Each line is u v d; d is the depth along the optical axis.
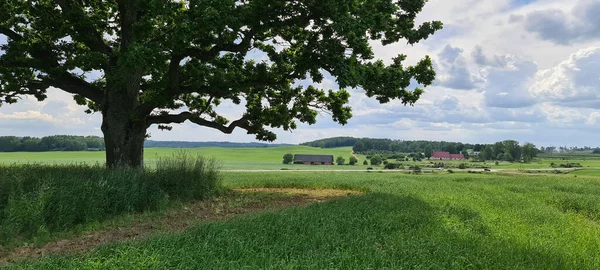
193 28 13.93
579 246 8.91
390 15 17.22
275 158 139.38
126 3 16.62
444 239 8.59
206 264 6.57
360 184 24.86
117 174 13.52
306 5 15.12
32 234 9.58
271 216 10.58
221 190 18.48
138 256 6.81
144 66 13.90
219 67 18.36
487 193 20.53
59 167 15.68
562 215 13.72
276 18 15.73
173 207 14.06
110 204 12.35
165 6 13.80
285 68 18.81
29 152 114.44
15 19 18.06
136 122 17.41
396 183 26.28
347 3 14.77
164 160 17.30
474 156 192.38
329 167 102.19
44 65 16.28
